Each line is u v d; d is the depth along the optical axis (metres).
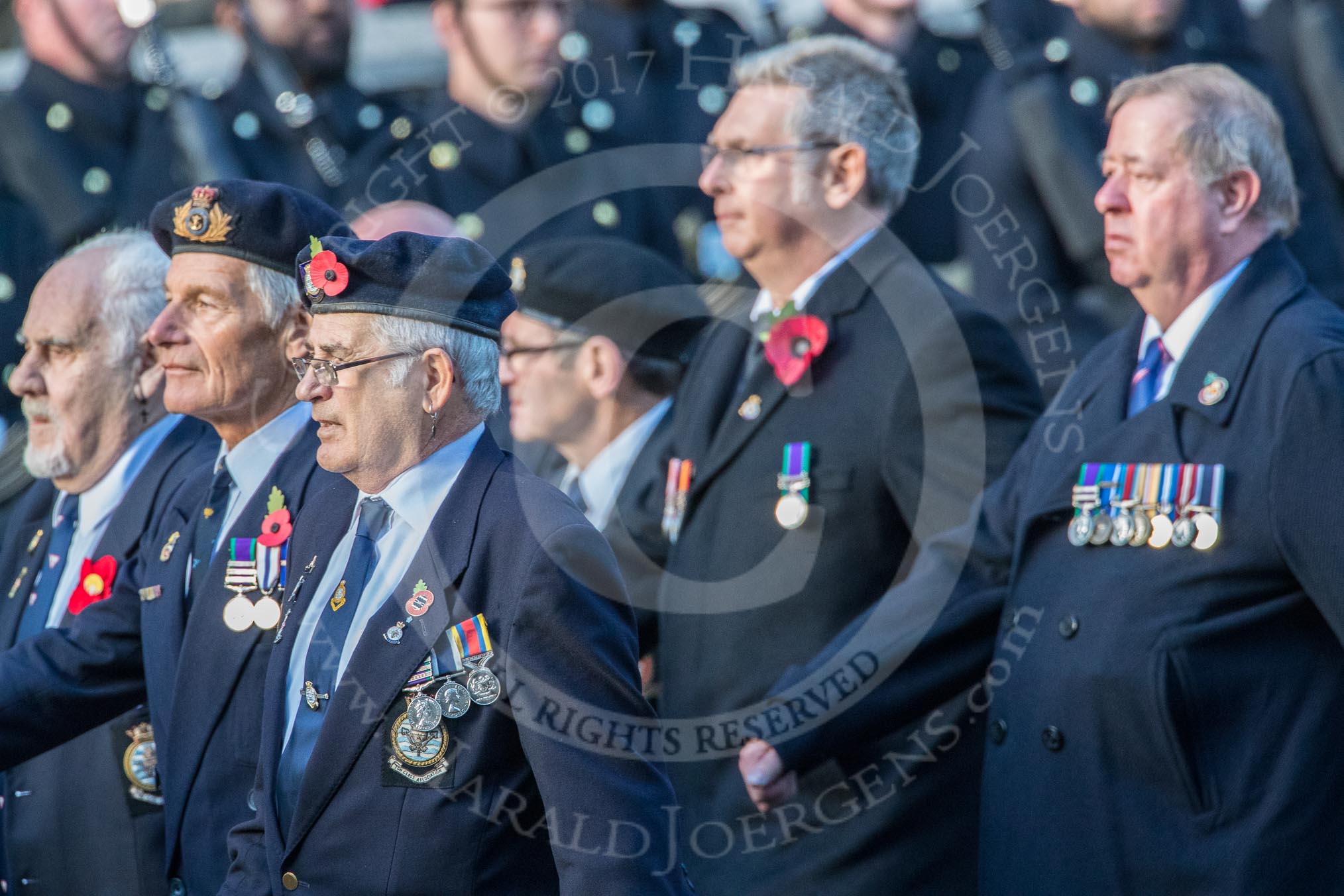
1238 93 11.65
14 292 20.62
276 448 11.79
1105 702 10.92
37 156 20.50
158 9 23.56
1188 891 10.59
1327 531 10.42
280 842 9.91
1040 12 20.28
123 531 12.84
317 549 10.62
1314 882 10.52
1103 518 11.30
